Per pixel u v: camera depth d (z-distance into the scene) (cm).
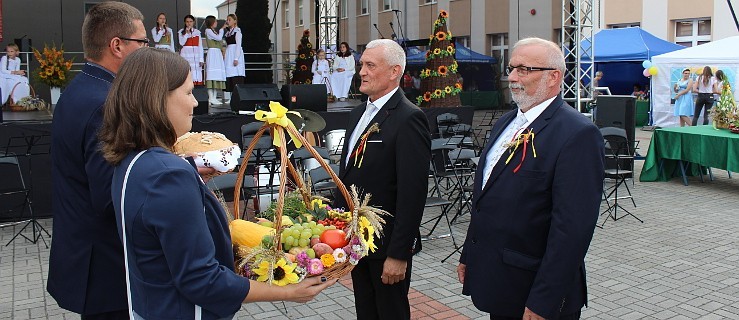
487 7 1759
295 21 2662
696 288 568
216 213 199
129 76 188
